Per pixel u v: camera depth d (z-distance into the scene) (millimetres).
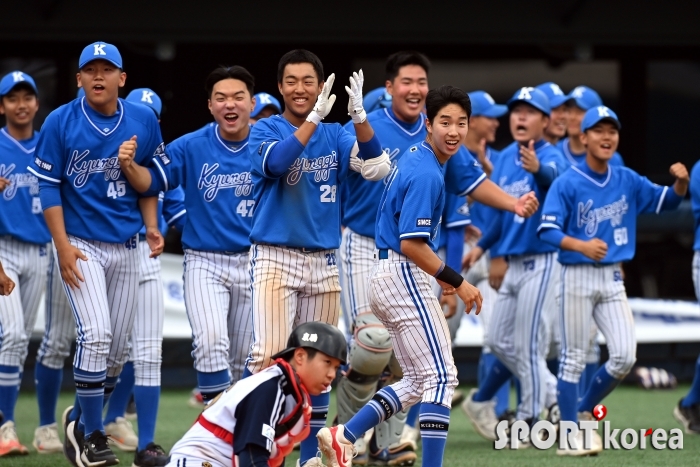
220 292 21469
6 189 24344
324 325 14023
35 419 29891
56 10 37812
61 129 20000
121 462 22734
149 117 20859
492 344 26188
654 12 39812
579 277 23672
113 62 20016
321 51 42781
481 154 28062
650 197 24266
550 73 43688
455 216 23250
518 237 25531
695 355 41312
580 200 23766
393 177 18062
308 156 18297
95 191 20359
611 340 23688
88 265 20266
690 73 43875
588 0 39375
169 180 21375
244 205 21594
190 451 13656
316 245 18406
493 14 39406
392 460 21641
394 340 18203
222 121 21469
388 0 39062
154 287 22828
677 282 43938
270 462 13969
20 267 24641
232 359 22234
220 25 38469
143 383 22000
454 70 43469
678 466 21391
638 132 43938
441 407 17578
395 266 17844
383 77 43156
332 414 30391
